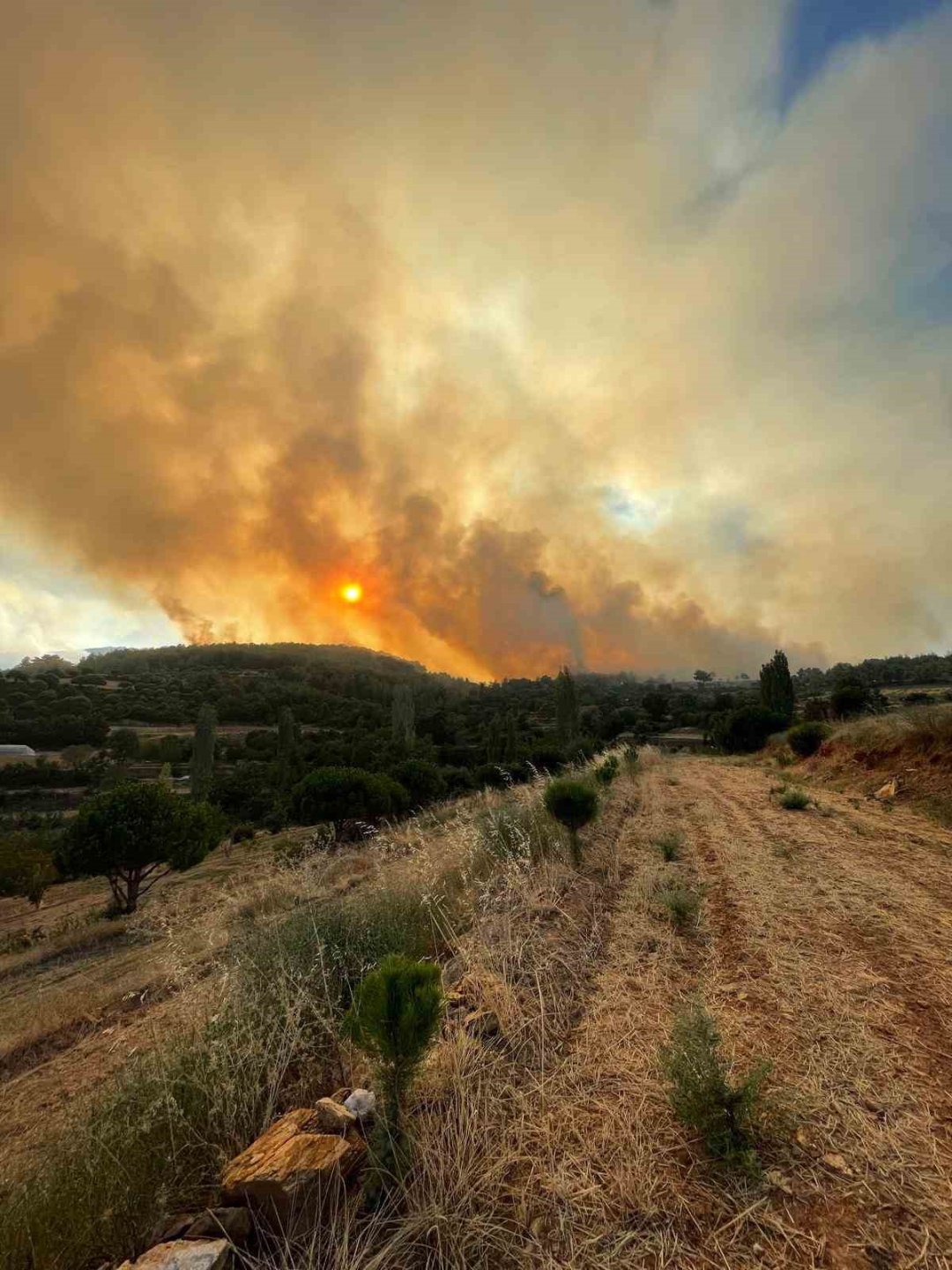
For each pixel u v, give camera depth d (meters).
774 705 42.44
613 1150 2.49
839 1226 2.04
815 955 4.43
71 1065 5.20
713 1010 3.64
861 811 10.79
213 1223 2.08
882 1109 2.63
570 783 7.79
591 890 6.42
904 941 4.62
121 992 7.51
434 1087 2.88
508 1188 2.32
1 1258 2.12
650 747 38.09
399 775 30.86
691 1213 2.15
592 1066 3.11
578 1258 1.99
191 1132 2.58
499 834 7.96
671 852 8.01
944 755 11.59
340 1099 2.84
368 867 8.36
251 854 24.38
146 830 19.19
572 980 4.20
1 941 17.52
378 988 2.37
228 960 4.61
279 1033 3.26
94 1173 2.38
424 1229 2.10
